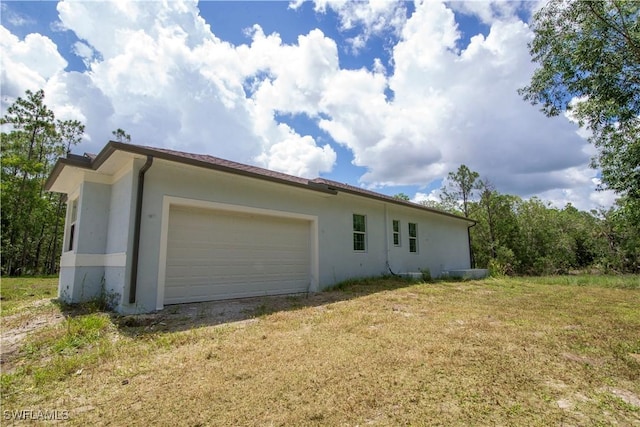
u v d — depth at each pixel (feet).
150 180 22.02
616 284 40.70
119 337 15.43
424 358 11.96
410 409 8.39
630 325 17.54
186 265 23.95
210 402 8.91
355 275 37.76
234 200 26.48
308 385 9.79
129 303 20.18
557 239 77.20
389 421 7.86
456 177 82.28
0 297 30.66
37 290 36.09
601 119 24.90
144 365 11.82
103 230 26.13
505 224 76.79
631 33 22.27
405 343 13.84
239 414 8.26
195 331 16.11
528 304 24.49
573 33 24.00
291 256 31.40
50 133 81.56
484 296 28.58
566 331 16.08
